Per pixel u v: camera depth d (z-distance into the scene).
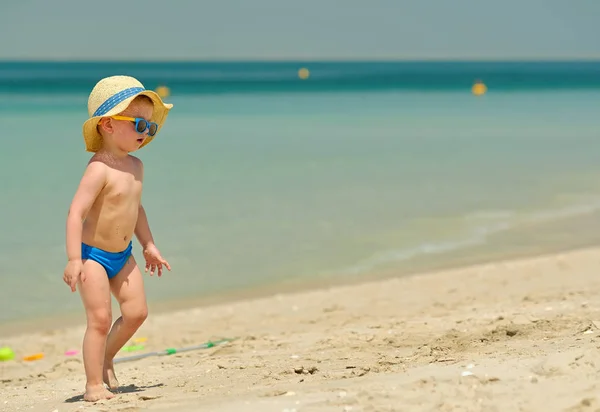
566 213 18.28
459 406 4.43
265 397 5.29
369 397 4.77
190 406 5.25
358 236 16.06
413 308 10.96
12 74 134.00
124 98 6.07
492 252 14.84
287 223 17.17
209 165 25.06
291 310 11.48
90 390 6.05
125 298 6.28
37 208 18.22
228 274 13.62
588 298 9.88
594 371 4.84
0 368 9.32
